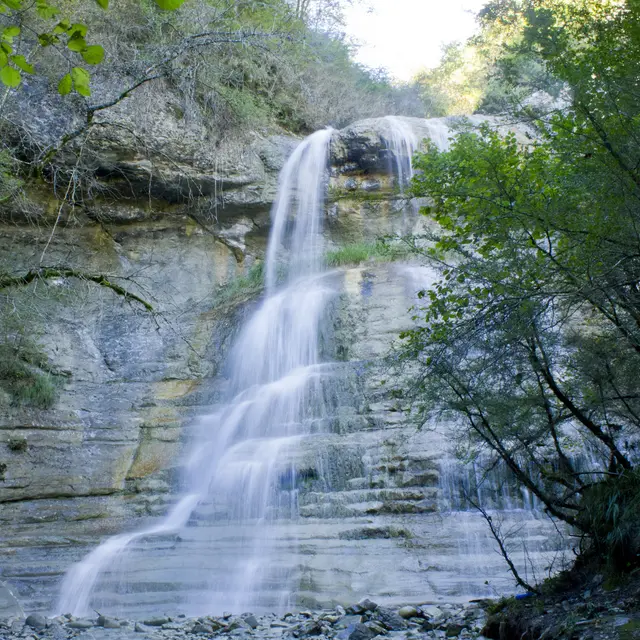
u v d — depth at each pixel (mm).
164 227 21047
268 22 22766
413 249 7676
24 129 15094
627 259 5445
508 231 6398
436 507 11555
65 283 17672
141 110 19250
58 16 16797
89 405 16438
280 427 14719
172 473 14445
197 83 20312
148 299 19969
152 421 15930
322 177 22766
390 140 22672
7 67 4242
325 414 14859
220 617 9102
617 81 5367
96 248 19875
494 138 6859
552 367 6746
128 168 19328
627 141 5414
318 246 22484
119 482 14422
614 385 6438
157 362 18562
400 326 17234
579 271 5734
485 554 10008
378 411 13977
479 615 7699
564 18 5672
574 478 7309
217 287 21484
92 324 18688
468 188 6641
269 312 18781
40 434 14555
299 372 16594
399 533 10766
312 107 25891
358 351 16984
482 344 6602
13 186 15555
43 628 8836
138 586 10148
